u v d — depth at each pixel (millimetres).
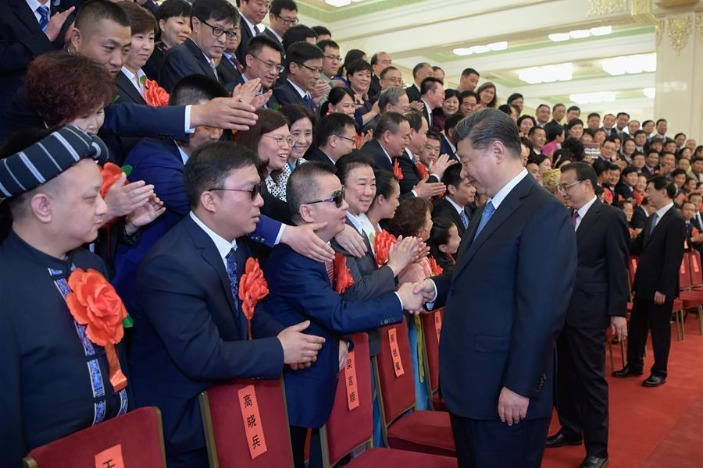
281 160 2178
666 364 4184
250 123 1680
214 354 1433
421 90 4703
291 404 1814
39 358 1161
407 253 2059
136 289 1515
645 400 3838
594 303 2814
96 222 1252
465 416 1702
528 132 5457
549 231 1628
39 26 1937
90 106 1497
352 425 1985
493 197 1775
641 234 5062
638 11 8836
